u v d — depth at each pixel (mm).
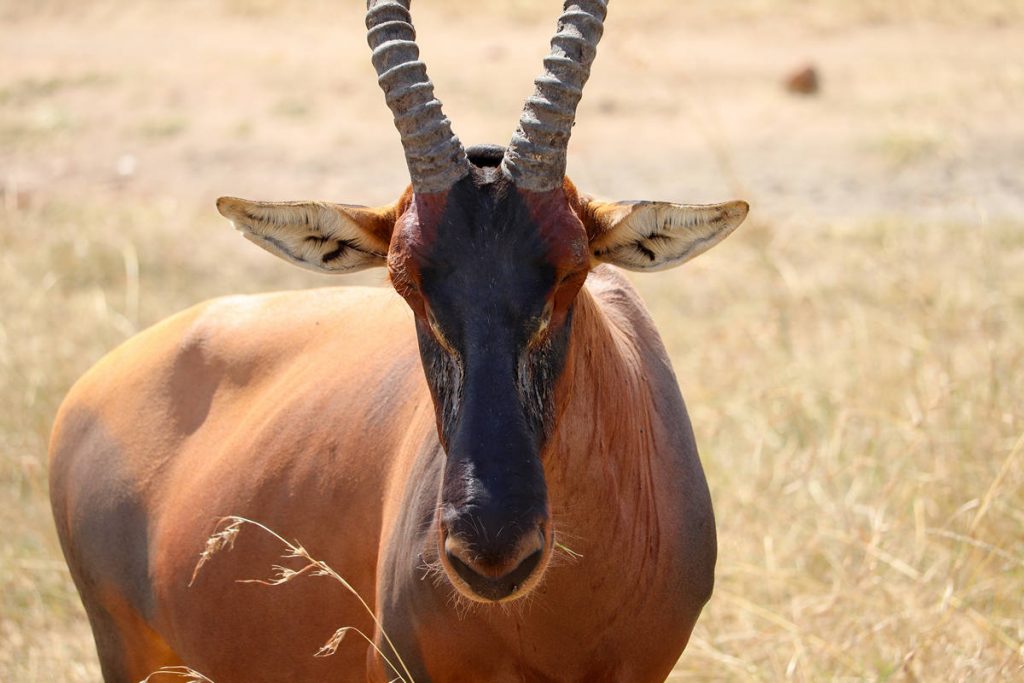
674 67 81125
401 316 18859
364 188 64250
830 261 46219
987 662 21844
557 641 15883
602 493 15609
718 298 43469
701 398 33062
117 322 41156
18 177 67000
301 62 87750
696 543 17016
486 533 13203
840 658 22250
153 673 20188
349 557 17641
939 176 60000
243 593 18547
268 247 16484
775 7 94250
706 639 23562
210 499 19078
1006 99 70000
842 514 26828
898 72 77625
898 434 30250
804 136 67062
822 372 34688
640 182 61844
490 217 14375
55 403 34812
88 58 92062
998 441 27250
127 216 55594
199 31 99312
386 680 16484
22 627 27141
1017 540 25500
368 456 17547
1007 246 46875
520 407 13984
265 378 19812
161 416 20469
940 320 36156
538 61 83938
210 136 72875
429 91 14664
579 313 15352
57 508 21688
